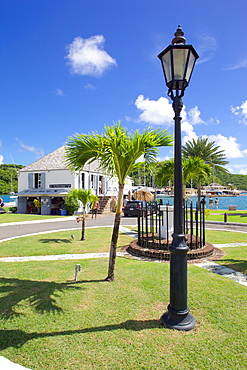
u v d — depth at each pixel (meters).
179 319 3.41
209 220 18.02
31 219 20.22
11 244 9.61
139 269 6.13
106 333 3.25
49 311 3.87
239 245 9.22
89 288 4.83
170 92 3.65
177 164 3.49
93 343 3.02
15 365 2.59
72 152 5.28
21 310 3.90
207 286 4.92
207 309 3.94
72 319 3.63
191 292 4.61
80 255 7.80
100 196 28.31
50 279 5.39
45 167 27.97
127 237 10.98
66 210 24.98
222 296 4.43
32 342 3.05
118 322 3.54
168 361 2.68
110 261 5.32
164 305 4.08
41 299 4.30
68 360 2.71
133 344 3.00
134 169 5.59
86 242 9.95
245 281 5.25
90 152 5.22
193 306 4.04
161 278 5.43
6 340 3.10
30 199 29.78
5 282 5.18
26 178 28.62
